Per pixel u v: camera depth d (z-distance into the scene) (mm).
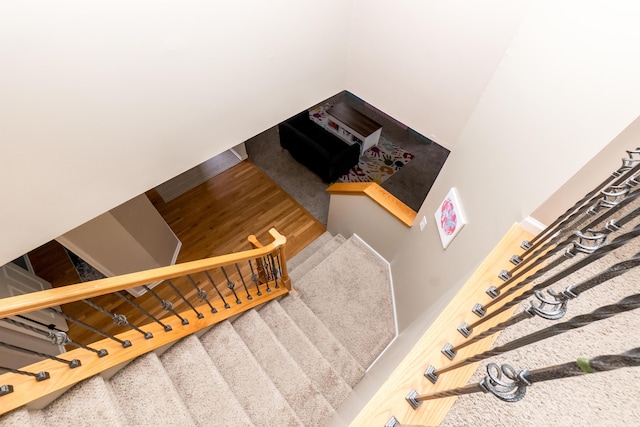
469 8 1918
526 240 1356
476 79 2162
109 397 1478
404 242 3064
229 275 4066
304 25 2270
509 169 1424
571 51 1077
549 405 916
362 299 3209
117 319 1541
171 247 4172
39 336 3064
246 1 1857
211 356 2045
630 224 1348
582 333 1052
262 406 1893
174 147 2145
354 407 1715
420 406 1018
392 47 2477
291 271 3734
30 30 1293
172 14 1626
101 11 1419
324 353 2637
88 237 2756
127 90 1702
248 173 5430
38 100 1453
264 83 2352
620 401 901
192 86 1954
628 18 892
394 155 6148
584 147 1062
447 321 1213
